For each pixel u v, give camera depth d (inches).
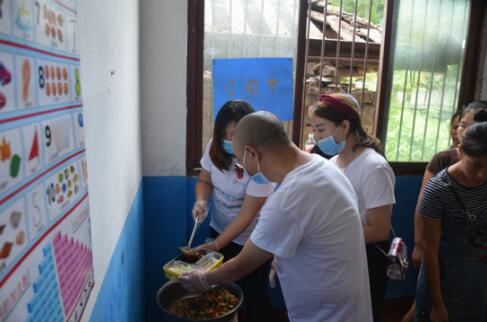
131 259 62.5
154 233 86.4
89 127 34.6
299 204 42.5
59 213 25.0
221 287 65.7
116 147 49.0
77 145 29.5
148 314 89.4
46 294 22.7
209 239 76.3
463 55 96.0
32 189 20.8
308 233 43.7
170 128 83.0
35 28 21.5
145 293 86.2
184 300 62.4
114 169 47.4
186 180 85.6
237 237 71.5
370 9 90.8
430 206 59.2
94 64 37.1
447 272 62.8
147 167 83.8
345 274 45.0
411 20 91.4
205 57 84.2
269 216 43.3
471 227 59.6
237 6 83.9
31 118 20.8
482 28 94.1
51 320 23.4
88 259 32.7
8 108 18.2
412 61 94.0
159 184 84.7
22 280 19.5
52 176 23.9
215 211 77.0
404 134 97.2
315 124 61.9
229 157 69.5
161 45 79.8
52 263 23.7
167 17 79.0
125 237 56.1
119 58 52.1
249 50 86.0
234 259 47.3
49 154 23.4
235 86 84.4
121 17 54.1
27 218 20.1
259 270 71.7
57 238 24.6
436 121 98.4
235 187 70.9
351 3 112.0
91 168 35.2
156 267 87.6
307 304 47.3
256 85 85.0
